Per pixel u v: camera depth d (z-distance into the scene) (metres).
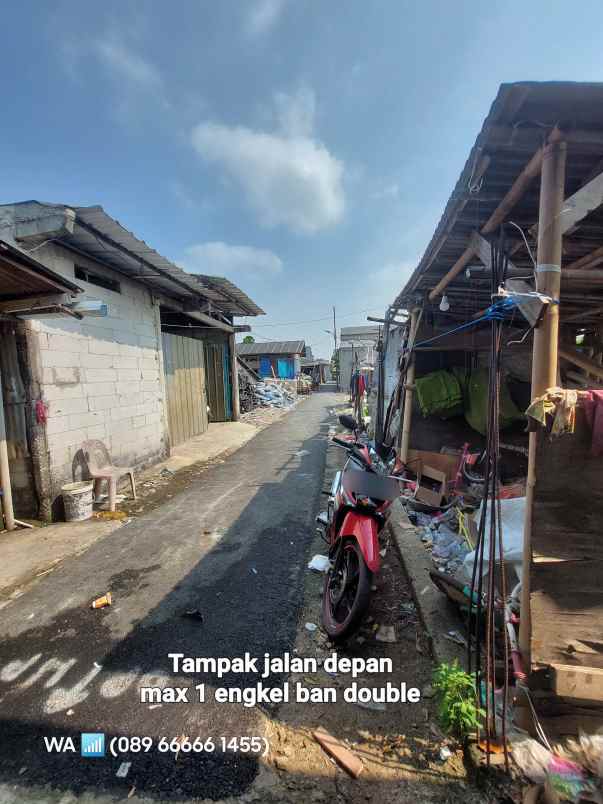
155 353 7.51
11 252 3.22
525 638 1.84
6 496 4.33
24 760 1.81
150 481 6.43
